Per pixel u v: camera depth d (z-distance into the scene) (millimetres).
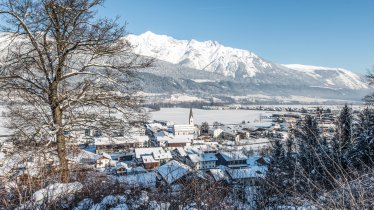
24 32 7039
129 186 5391
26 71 7262
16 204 3906
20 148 6859
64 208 4402
